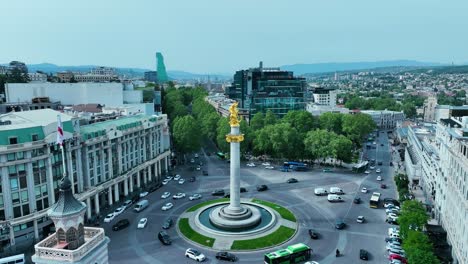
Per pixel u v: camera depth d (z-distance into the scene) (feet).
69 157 341.82
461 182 261.24
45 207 323.57
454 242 273.13
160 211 382.22
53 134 322.34
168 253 290.35
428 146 444.14
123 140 435.12
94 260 131.44
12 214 299.58
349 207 389.19
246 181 485.56
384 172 534.78
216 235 318.65
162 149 533.55
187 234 322.75
